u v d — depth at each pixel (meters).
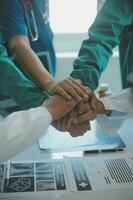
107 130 1.14
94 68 1.11
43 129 0.78
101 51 1.12
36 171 0.92
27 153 1.03
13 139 0.71
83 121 1.09
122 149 1.05
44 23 1.29
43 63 1.29
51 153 1.03
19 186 0.85
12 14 1.14
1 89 1.10
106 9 1.10
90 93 1.07
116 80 1.73
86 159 0.99
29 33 1.24
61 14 1.89
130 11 1.05
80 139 1.12
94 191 0.83
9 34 1.14
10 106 1.10
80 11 1.89
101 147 1.06
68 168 0.94
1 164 0.94
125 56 1.10
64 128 1.06
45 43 1.29
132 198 0.81
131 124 1.22
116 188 0.84
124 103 1.08
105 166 0.95
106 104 1.09
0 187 0.85
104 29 1.10
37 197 0.81
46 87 1.08
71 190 0.83
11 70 1.09
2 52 1.11
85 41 1.16
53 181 0.87
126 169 0.93
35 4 1.25
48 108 0.93
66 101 1.00
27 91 1.08
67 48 1.87
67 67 1.71
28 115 0.77
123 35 1.10
